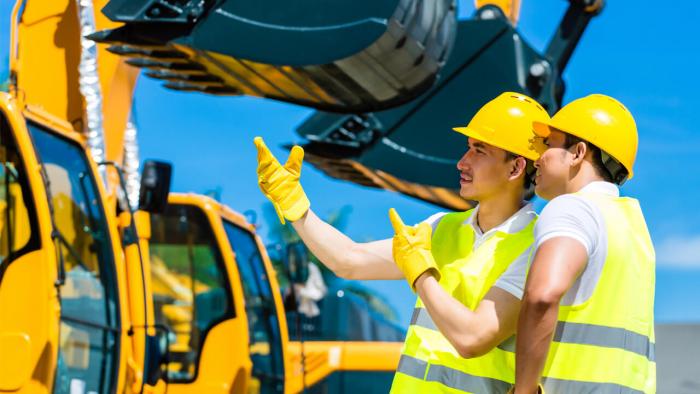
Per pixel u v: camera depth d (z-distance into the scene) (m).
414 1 5.75
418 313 3.36
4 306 4.57
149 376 5.60
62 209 5.02
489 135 3.31
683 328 33.59
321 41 5.58
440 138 8.41
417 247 3.04
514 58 8.46
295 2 5.64
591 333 2.87
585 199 2.91
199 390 6.68
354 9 5.62
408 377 3.27
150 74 6.16
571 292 2.88
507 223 3.29
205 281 6.84
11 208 4.63
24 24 5.86
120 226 5.66
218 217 6.91
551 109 8.50
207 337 6.75
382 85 6.04
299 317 7.45
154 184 5.64
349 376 8.91
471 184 3.35
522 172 3.31
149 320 5.67
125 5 5.56
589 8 8.64
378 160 8.38
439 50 6.28
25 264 4.59
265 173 3.49
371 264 3.56
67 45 5.88
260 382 6.98
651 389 2.94
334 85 5.96
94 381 5.05
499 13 8.65
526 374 2.73
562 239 2.80
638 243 2.96
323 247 3.54
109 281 5.24
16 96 5.40
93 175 5.31
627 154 3.02
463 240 3.35
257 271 7.28
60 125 5.17
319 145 8.47
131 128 6.38
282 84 5.98
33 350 4.53
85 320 5.00
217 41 5.57
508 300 3.07
